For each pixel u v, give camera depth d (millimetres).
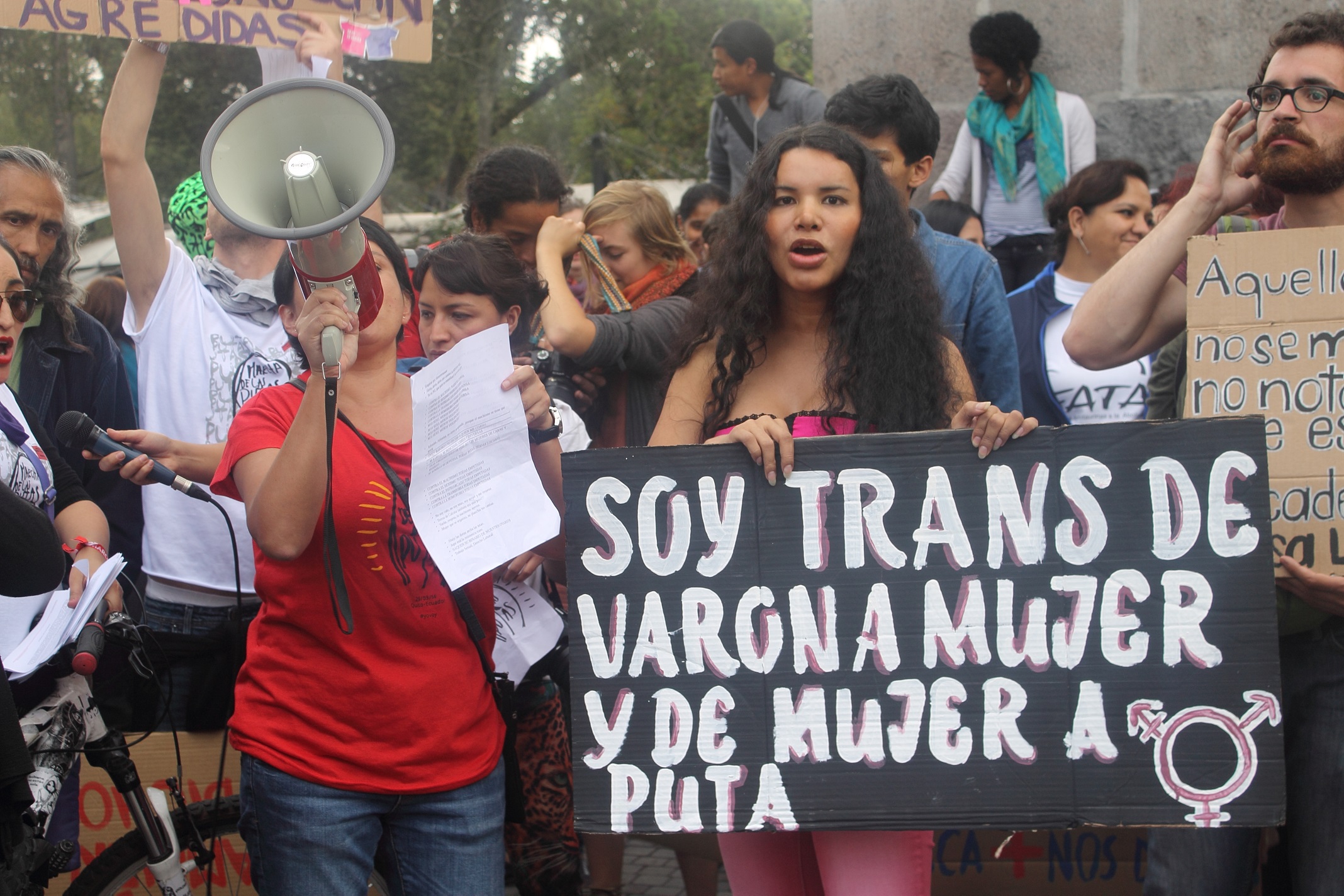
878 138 3389
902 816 2158
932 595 2178
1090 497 2162
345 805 2268
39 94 11711
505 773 2551
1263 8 5254
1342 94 2420
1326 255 2391
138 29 2848
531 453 2428
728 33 6188
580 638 2221
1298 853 2566
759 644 2195
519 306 2951
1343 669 2480
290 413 2377
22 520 2266
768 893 2438
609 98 15898
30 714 2689
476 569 2242
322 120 1979
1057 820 2137
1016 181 5613
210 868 2842
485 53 14312
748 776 2182
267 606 2357
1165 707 2135
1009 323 3404
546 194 3750
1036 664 2158
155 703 3041
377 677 2273
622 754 2199
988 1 5758
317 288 2066
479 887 2332
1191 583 2139
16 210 3131
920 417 2359
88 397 3336
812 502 2201
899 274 2395
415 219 13070
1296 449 2406
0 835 2246
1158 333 2705
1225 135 2584
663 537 2217
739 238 2457
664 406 2574
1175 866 2623
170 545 3096
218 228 3238
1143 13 5469
